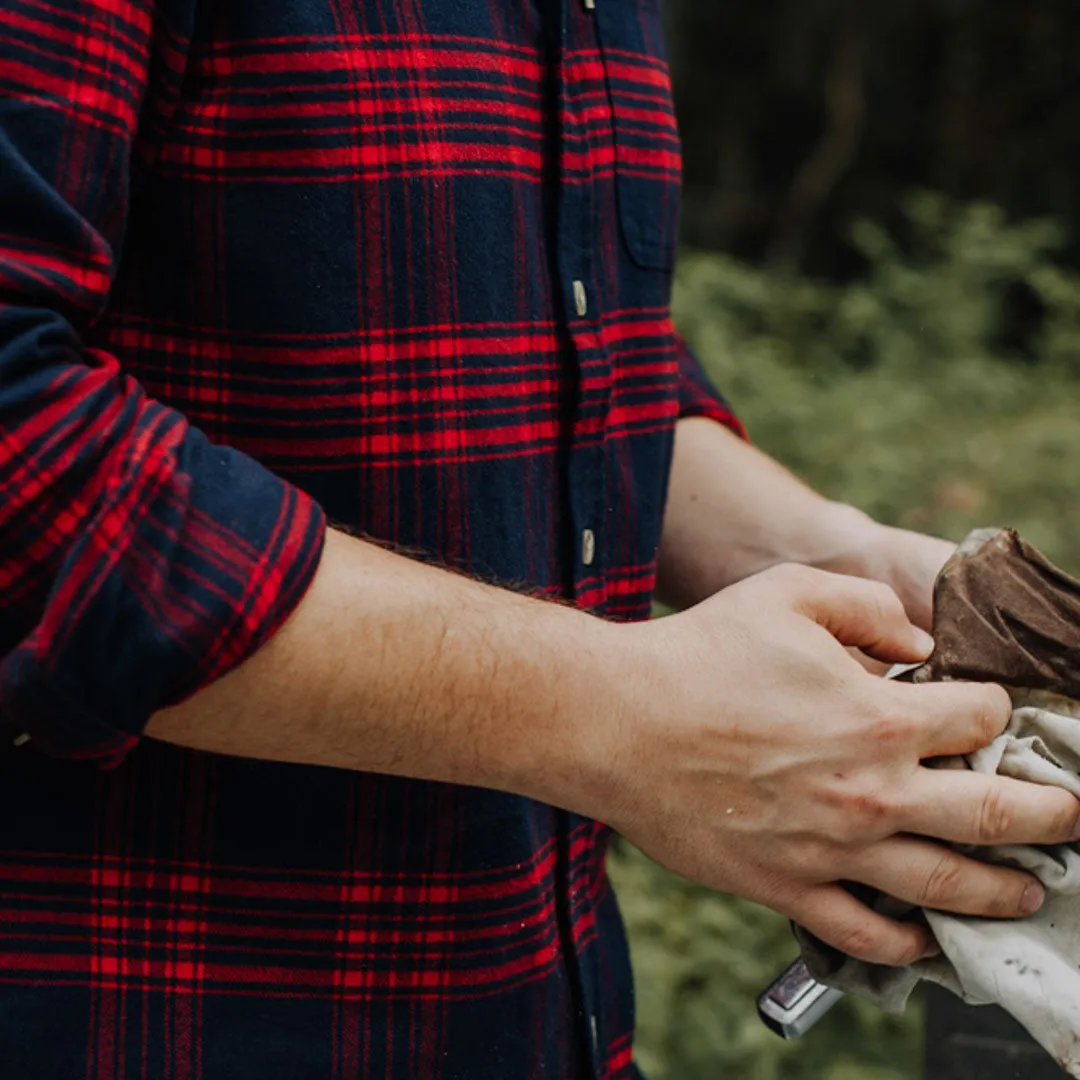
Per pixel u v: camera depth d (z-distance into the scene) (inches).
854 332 234.4
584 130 46.3
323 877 41.9
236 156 39.7
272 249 39.9
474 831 42.7
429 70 41.3
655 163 50.2
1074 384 224.1
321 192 39.9
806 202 308.8
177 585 34.9
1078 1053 38.4
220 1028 41.6
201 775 41.2
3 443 33.9
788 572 41.3
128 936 41.3
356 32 40.3
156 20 38.2
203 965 41.6
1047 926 40.2
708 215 315.6
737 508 56.7
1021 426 192.9
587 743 37.8
